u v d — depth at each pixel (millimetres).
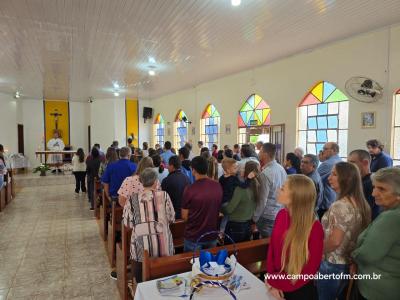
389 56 4434
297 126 6141
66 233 4543
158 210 2139
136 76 8062
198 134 9797
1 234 4480
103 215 4078
